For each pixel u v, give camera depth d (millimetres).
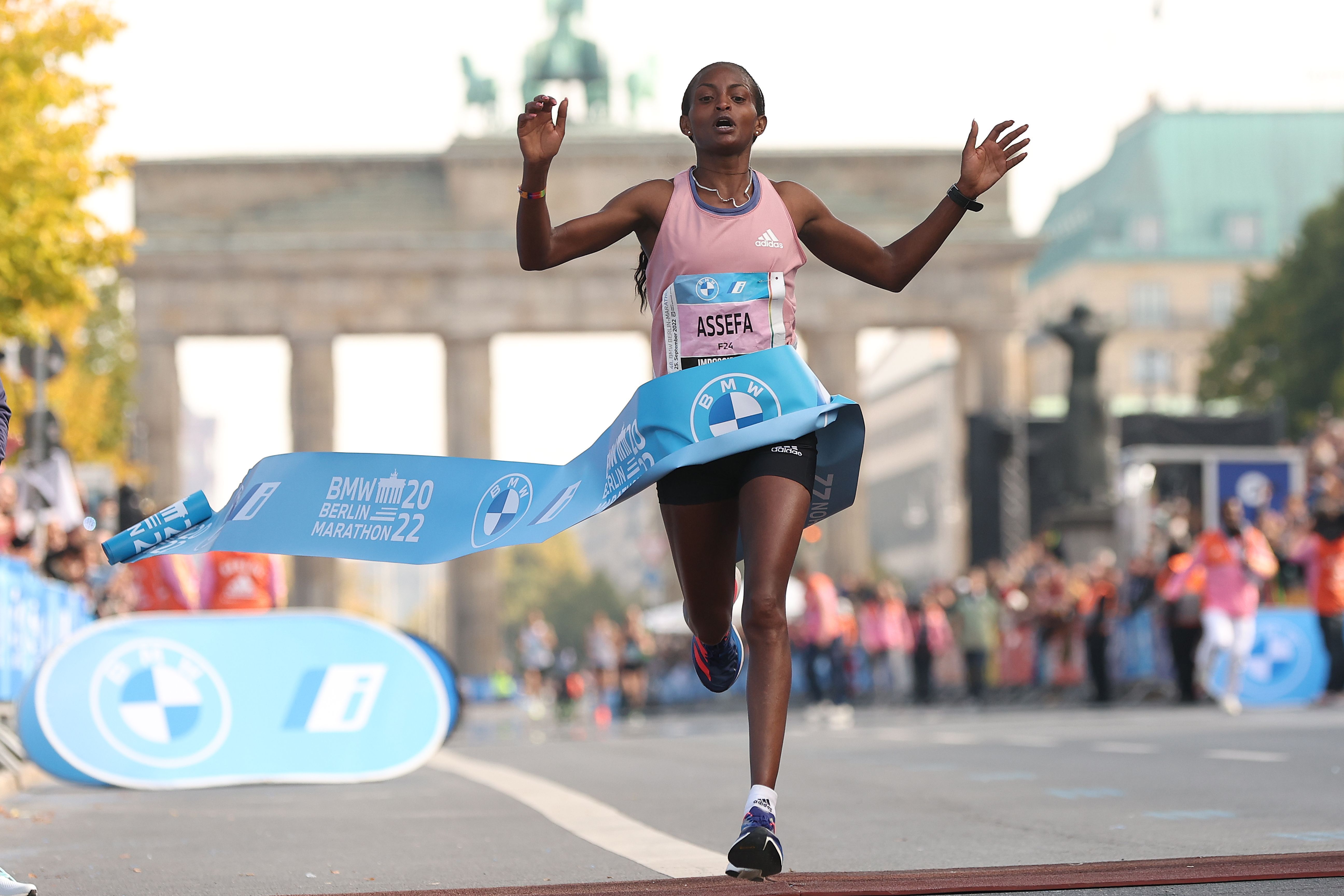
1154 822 25250
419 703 39375
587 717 139375
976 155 18359
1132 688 89000
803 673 126312
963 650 104750
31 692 37438
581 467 18875
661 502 18297
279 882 20688
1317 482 86500
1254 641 73438
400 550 18875
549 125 17297
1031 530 136125
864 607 117500
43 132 69625
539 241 17562
